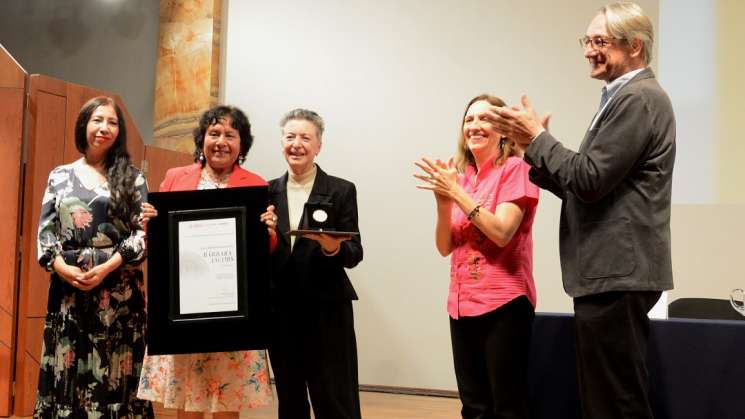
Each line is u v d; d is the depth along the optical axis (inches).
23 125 166.2
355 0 218.8
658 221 76.9
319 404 108.0
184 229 99.7
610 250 76.7
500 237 92.5
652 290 75.7
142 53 263.4
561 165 77.8
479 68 203.8
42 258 111.3
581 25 193.9
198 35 239.8
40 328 163.2
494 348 93.0
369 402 187.8
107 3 272.7
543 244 193.2
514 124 82.6
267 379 104.6
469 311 95.2
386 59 214.1
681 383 87.0
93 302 112.2
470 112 103.4
